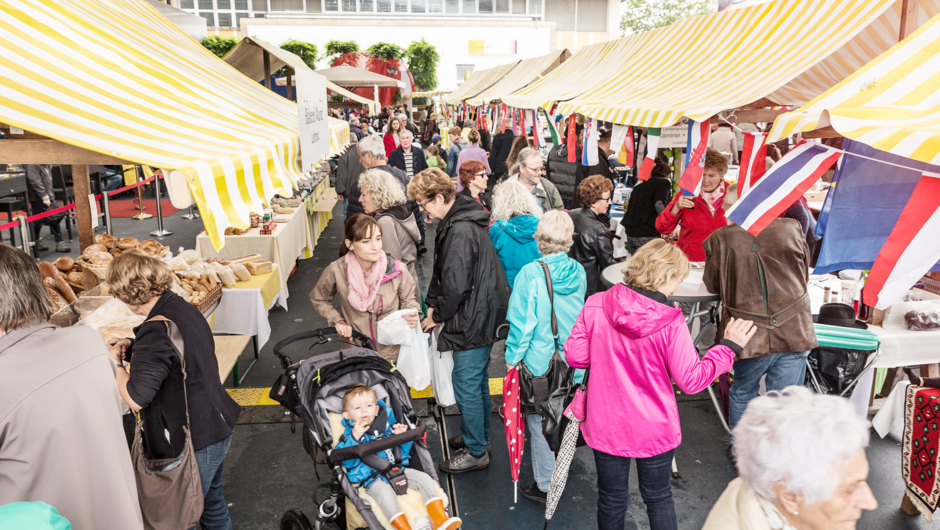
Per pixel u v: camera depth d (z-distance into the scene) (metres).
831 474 1.31
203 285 4.43
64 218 9.34
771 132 2.71
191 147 1.99
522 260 3.86
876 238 2.98
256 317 4.79
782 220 3.22
